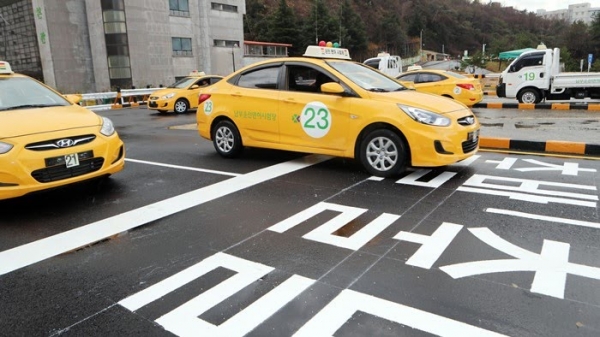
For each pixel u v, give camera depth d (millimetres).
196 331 2322
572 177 5066
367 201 4367
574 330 2236
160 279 2896
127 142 8727
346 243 3373
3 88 5207
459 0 115562
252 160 6465
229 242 3461
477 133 5352
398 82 6133
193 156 6934
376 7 91625
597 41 59344
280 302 2568
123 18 34156
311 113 5613
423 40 95750
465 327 2285
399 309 2459
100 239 3607
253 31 62094
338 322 2357
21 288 2852
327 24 59344
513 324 2299
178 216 4102
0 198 4020
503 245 3248
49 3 33531
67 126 4512
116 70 34750
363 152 5316
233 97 6367
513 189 4641
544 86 13172
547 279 2740
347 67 5883
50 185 4211
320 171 5652
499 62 52031
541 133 8211
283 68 5980
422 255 3125
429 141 4832
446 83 13367
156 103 14953
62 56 34594
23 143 4117
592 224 3609
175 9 37375
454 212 3980
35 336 2342
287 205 4324
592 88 12570
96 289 2803
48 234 3752
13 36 40344
